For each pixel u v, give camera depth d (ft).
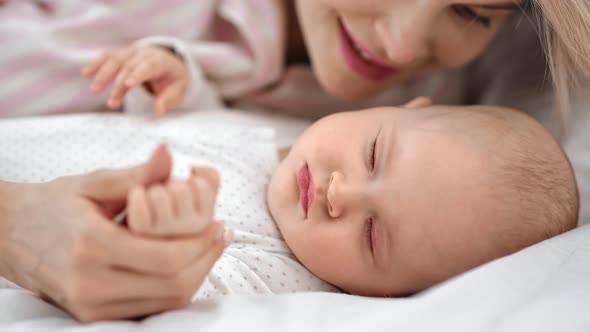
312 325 1.28
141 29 2.08
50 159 1.72
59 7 2.04
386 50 1.80
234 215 1.65
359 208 1.56
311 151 1.64
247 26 2.13
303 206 1.61
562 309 1.29
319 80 2.13
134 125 1.85
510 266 1.37
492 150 1.59
